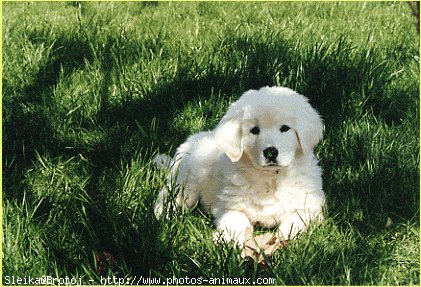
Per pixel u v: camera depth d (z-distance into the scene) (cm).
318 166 458
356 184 461
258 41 636
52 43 641
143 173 439
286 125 410
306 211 430
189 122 540
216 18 820
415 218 425
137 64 605
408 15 801
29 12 865
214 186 459
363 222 426
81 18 807
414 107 546
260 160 398
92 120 540
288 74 582
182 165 473
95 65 606
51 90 577
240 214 432
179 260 381
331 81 559
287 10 841
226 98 564
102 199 425
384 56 611
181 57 623
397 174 465
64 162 485
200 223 434
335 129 513
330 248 382
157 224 391
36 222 413
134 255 381
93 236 394
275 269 361
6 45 638
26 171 474
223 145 422
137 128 539
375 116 541
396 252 393
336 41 634
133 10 872
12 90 570
